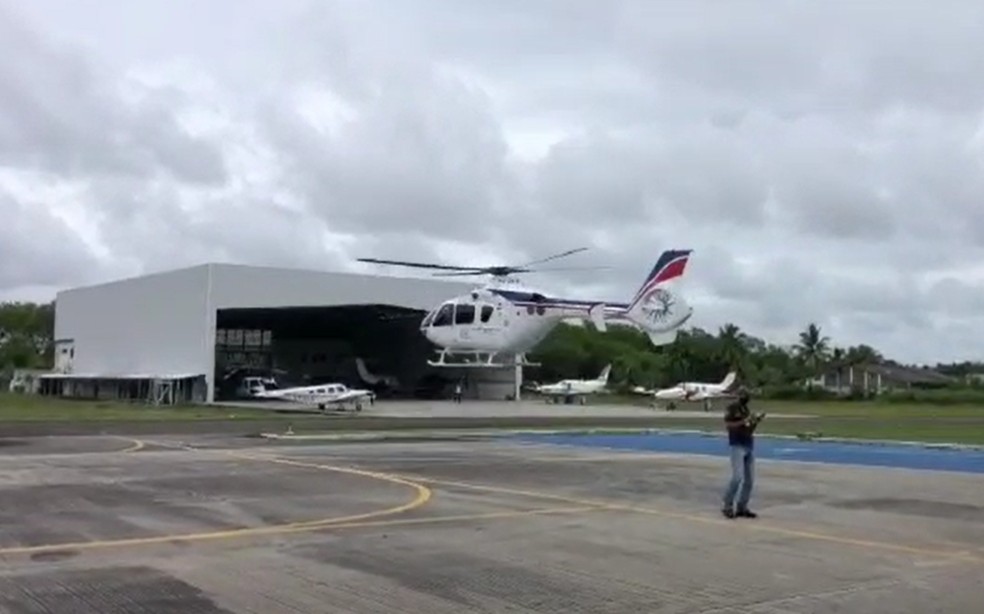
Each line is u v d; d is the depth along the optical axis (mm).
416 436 30078
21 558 8797
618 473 17703
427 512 12133
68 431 31000
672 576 8172
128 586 7629
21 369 108438
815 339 118250
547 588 7672
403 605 7070
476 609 6969
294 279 61781
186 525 10844
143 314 67312
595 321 48094
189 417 42344
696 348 104750
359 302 64125
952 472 18281
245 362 79562
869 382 117000
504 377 73812
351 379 80562
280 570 8312
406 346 75312
